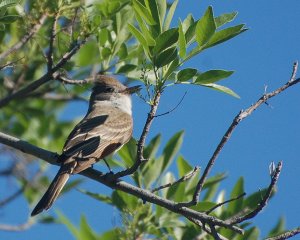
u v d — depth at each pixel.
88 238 13.06
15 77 15.01
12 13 13.16
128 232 11.81
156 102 9.88
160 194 12.72
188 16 11.16
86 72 14.62
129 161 12.74
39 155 11.47
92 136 12.37
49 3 11.97
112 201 12.56
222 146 9.93
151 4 10.78
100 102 14.07
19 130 15.95
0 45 13.84
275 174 9.59
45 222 14.56
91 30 11.95
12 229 14.32
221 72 10.71
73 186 14.57
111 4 12.59
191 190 12.88
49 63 11.99
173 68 10.34
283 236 9.77
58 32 12.06
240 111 9.88
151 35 10.78
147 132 10.04
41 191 14.69
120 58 13.16
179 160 13.02
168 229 12.37
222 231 12.17
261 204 9.75
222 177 13.01
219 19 10.95
